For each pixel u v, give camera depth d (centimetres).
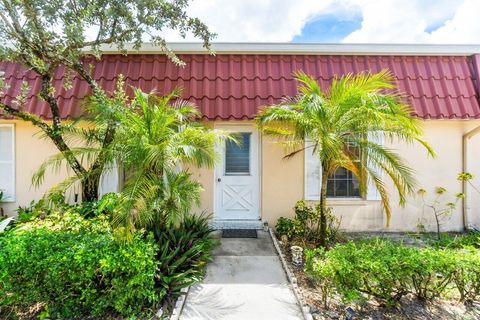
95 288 339
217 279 422
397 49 686
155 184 419
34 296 330
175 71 664
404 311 346
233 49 682
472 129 665
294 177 667
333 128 471
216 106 625
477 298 366
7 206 645
